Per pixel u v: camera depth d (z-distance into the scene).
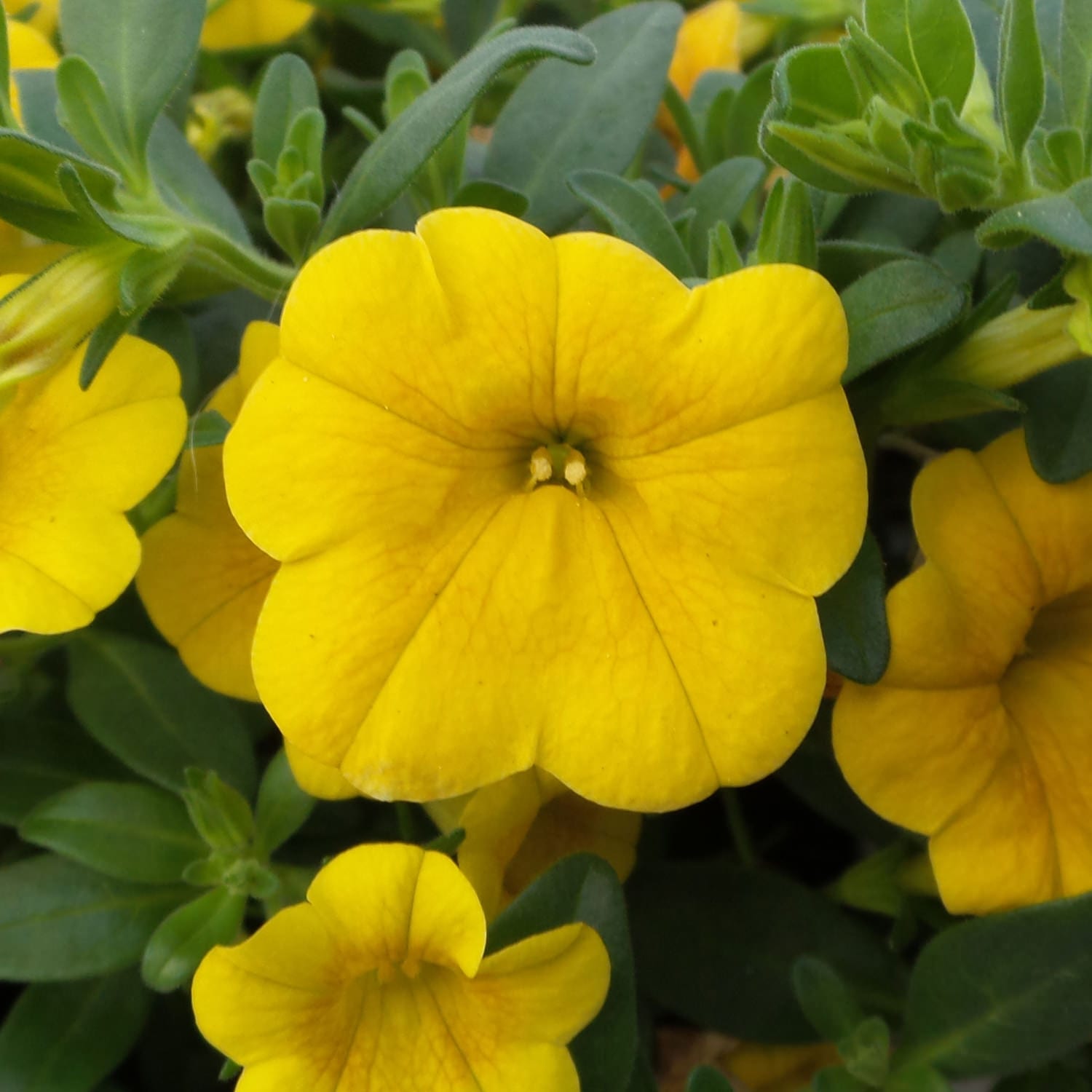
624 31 0.11
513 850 0.10
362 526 0.08
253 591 0.10
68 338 0.09
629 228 0.10
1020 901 0.09
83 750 0.11
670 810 0.09
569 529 0.09
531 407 0.09
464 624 0.09
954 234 0.10
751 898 0.11
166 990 0.10
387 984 0.09
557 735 0.09
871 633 0.09
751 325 0.08
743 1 0.14
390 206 0.10
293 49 0.14
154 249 0.09
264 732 0.11
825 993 0.10
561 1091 0.09
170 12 0.10
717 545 0.09
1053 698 0.10
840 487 0.08
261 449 0.08
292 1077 0.09
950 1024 0.10
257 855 0.10
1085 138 0.09
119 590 0.09
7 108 0.10
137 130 0.10
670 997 0.11
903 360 0.10
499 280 0.08
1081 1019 0.10
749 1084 0.12
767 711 0.09
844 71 0.09
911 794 0.09
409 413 0.08
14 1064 0.10
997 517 0.09
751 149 0.12
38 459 0.09
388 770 0.08
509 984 0.09
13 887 0.10
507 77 0.14
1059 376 0.10
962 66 0.09
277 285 0.11
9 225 0.10
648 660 0.09
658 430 0.09
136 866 0.10
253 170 0.11
